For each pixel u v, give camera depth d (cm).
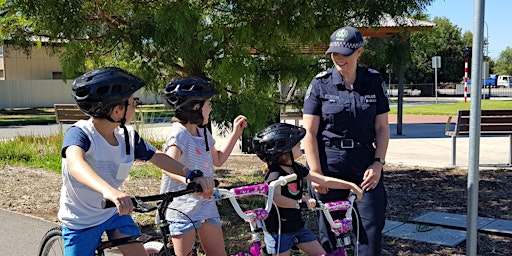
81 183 278
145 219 633
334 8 582
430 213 636
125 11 584
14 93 3253
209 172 383
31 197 760
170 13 523
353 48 385
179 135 370
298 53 664
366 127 397
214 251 383
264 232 368
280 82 650
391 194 748
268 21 581
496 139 1325
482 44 408
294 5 572
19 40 603
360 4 578
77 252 306
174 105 374
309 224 598
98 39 593
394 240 547
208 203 375
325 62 650
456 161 1018
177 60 598
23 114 2853
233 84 592
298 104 682
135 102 323
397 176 876
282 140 349
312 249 371
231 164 1012
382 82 407
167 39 533
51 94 3422
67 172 299
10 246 546
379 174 393
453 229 581
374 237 392
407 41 772
